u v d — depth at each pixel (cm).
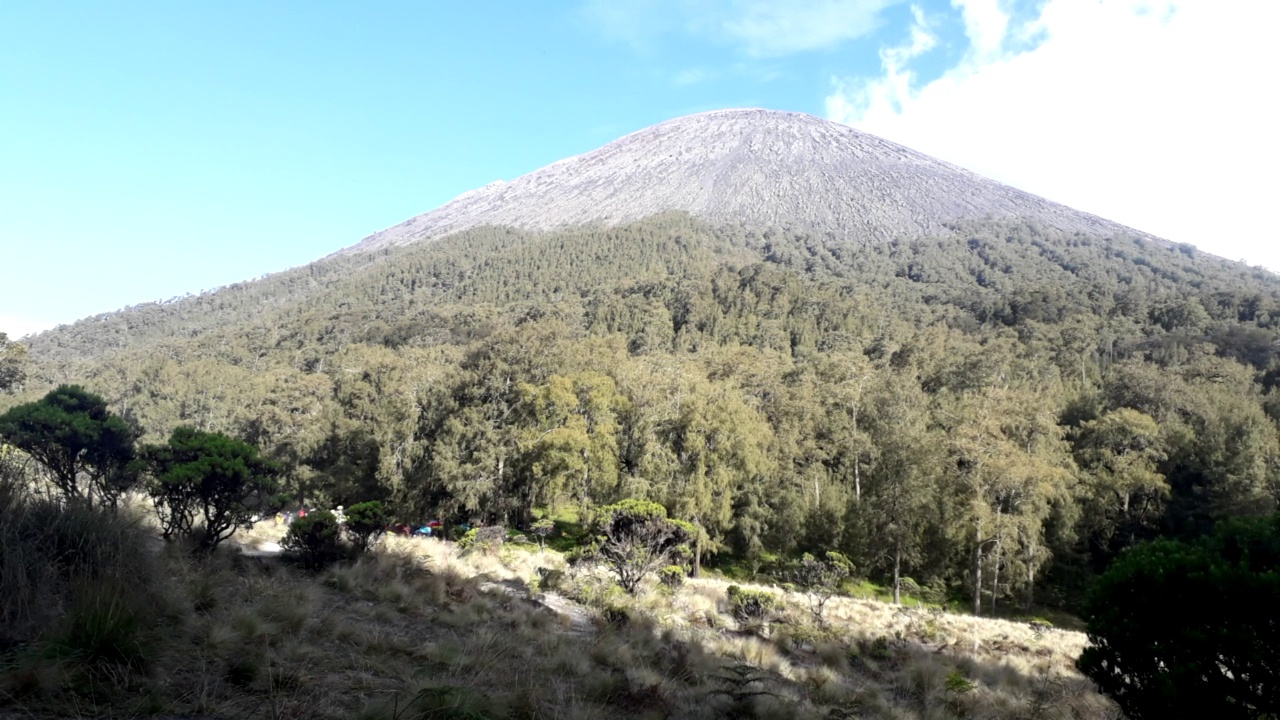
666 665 753
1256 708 456
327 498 3319
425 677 507
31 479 590
